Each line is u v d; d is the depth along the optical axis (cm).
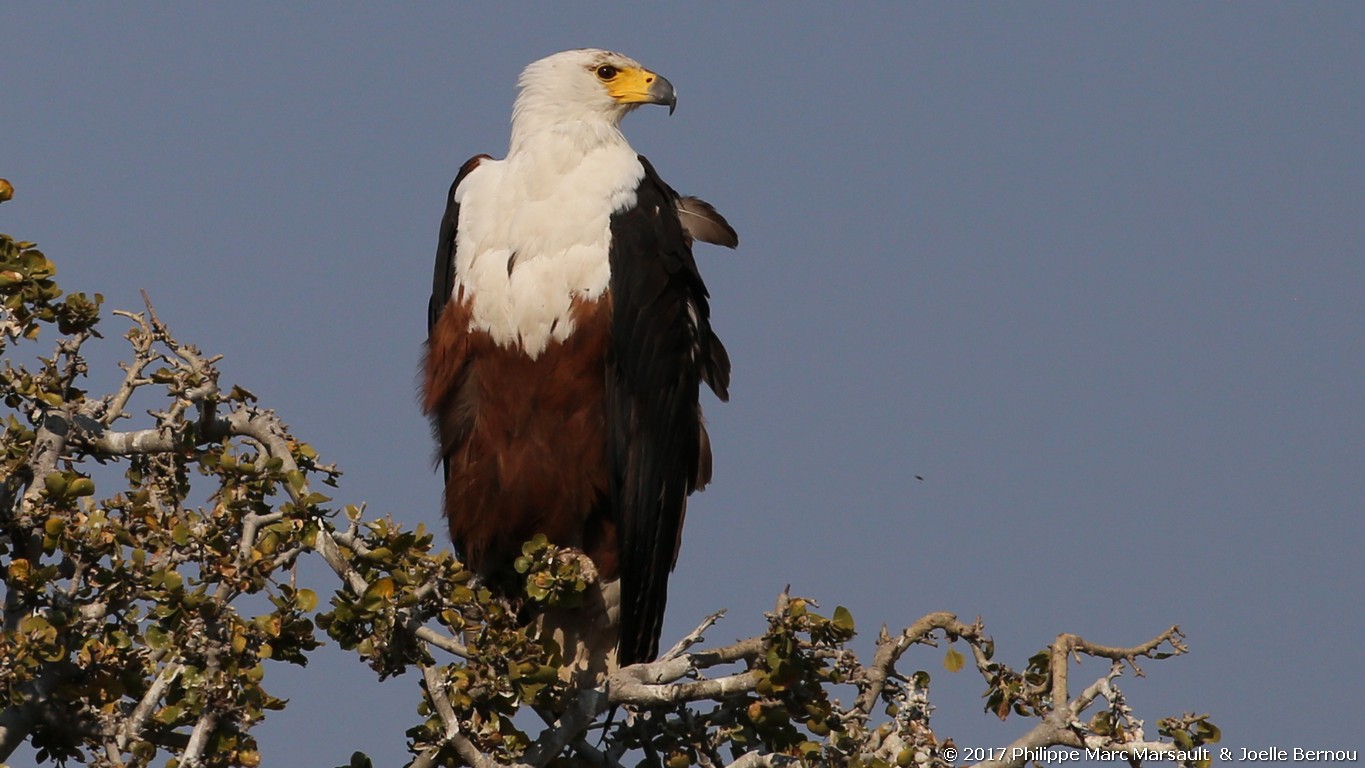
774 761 1041
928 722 1026
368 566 1004
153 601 962
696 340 1404
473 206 1362
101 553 971
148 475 1093
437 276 1415
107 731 935
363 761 991
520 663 983
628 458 1335
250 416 1059
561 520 1344
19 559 962
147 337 1067
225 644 913
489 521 1348
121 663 970
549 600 1090
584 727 1070
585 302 1319
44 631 923
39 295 1025
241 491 977
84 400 1063
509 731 999
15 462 1007
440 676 994
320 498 966
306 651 952
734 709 1077
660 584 1366
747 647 1089
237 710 899
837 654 1025
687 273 1386
